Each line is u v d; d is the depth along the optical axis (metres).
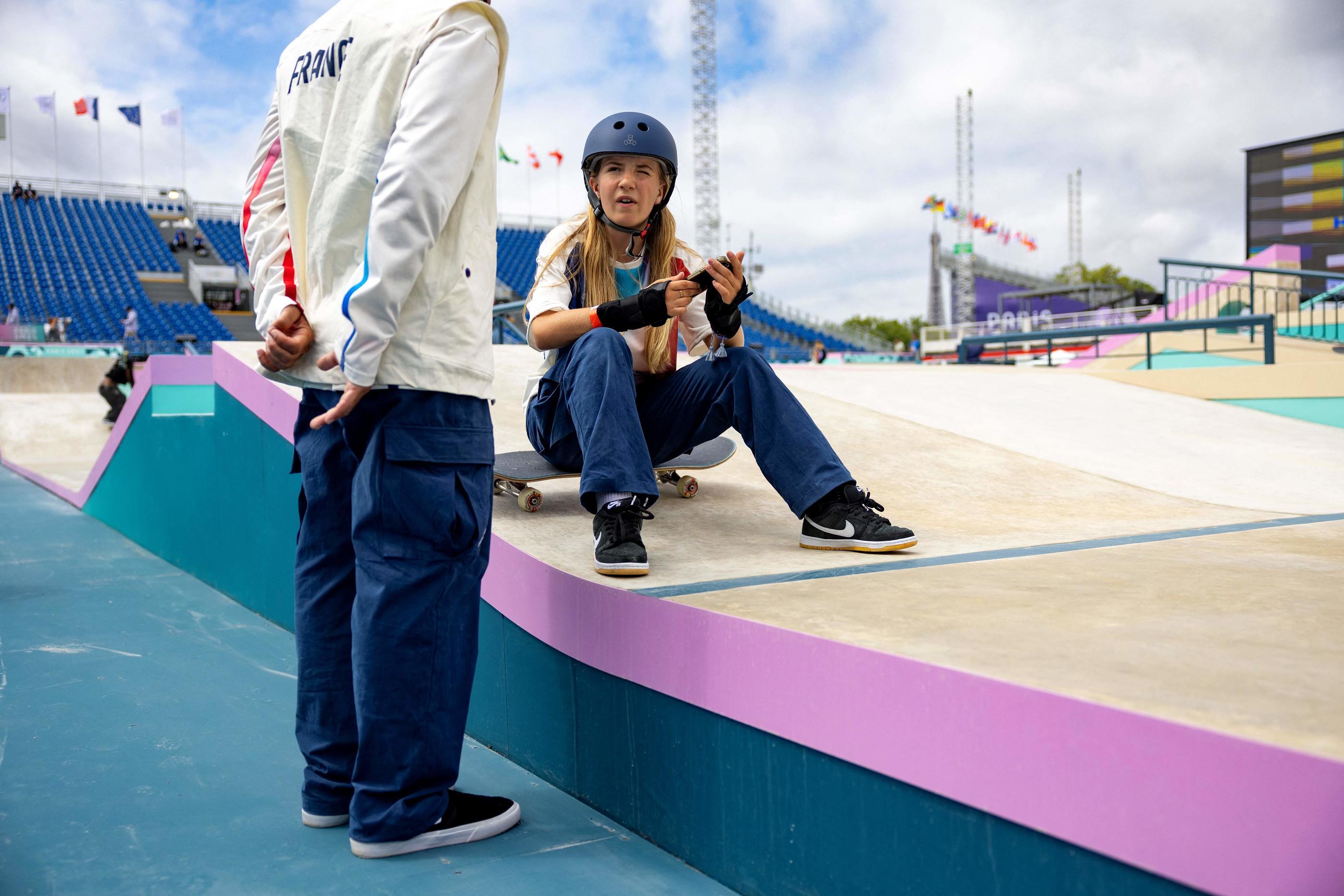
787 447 1.85
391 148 1.20
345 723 1.49
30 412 12.60
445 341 1.31
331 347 1.28
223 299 24.36
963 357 7.45
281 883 1.28
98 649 2.71
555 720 1.68
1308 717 0.77
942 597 1.35
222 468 3.56
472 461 1.36
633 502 1.63
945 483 2.81
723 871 1.28
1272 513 2.50
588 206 2.01
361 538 1.33
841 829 1.08
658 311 1.75
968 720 0.93
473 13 1.26
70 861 1.36
